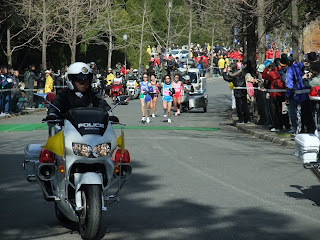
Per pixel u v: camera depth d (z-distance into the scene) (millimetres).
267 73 31344
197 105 50250
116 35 80188
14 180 19172
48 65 79875
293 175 20000
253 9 36750
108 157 12109
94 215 11688
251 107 43094
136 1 96875
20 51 78188
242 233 12961
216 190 17594
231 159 23484
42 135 32188
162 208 15344
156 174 20156
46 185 13211
